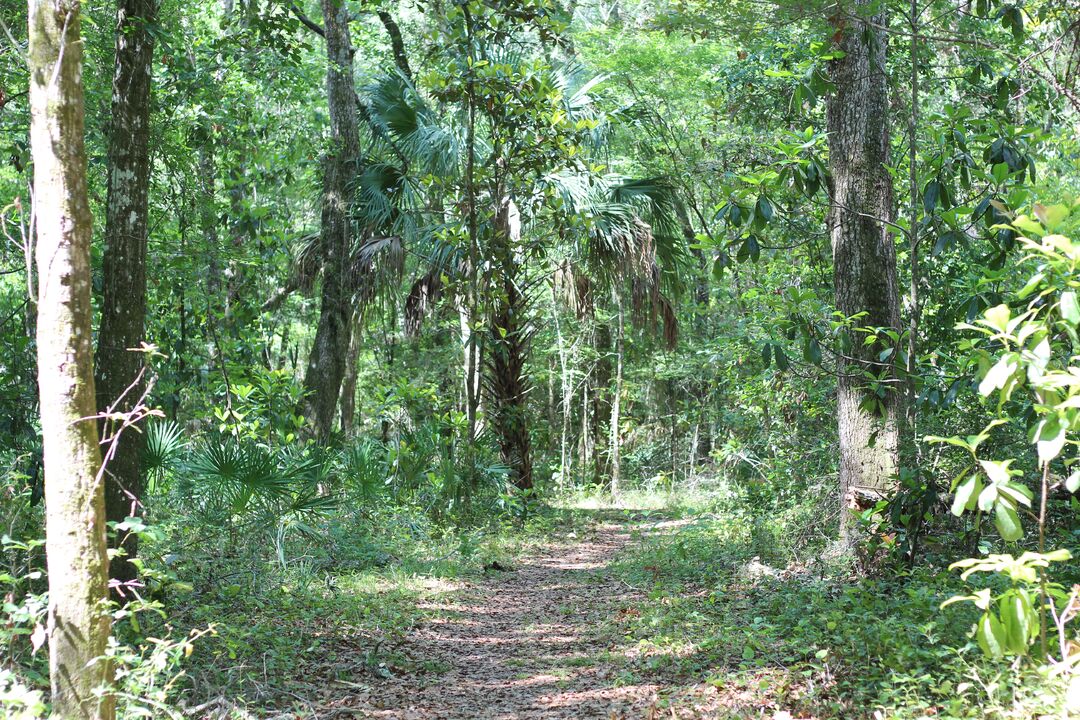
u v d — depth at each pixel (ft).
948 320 30.71
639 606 28.96
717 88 54.90
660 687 19.86
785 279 42.37
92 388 11.39
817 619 21.65
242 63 41.83
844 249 28.81
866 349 28.27
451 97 45.73
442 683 21.56
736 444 50.65
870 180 28.50
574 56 59.98
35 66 11.08
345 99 49.16
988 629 10.27
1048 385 9.72
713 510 52.19
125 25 22.20
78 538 11.14
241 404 40.68
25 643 16.20
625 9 71.15
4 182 38.60
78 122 11.25
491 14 46.01
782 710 16.66
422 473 45.14
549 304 83.35
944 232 21.53
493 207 49.57
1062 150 34.22
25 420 26.30
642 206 52.95
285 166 45.93
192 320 42.50
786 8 23.34
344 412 57.98
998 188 21.02
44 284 11.07
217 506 28.84
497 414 55.21
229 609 24.76
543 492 76.79
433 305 52.60
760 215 22.71
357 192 50.37
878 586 23.47
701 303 68.80
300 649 22.47
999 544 23.72
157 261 37.50
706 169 50.52
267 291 54.90
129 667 15.90
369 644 24.11
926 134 37.37
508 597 33.58
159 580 21.16
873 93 28.58
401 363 89.71
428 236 51.11
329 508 30.81
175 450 29.60
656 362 81.25
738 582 30.27
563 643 26.00
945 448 26.27
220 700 16.34
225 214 41.50
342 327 48.21
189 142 39.34
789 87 44.45
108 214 22.00
